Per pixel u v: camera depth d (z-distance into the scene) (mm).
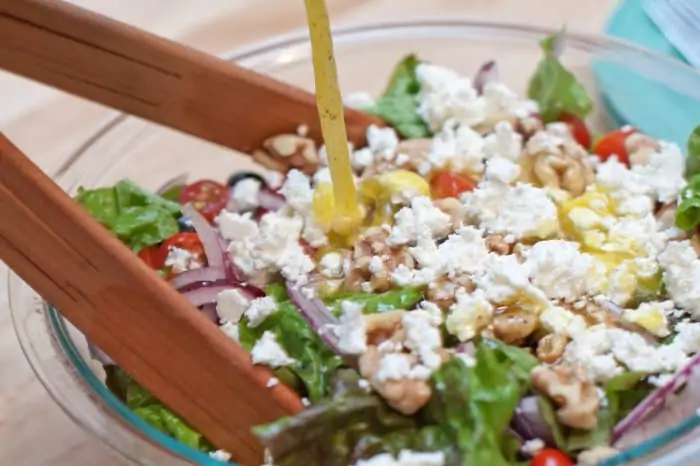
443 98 731
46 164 808
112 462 662
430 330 591
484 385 583
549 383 583
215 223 710
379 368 583
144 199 723
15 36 643
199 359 607
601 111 767
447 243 649
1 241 616
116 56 660
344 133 648
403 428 582
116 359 621
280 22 920
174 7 942
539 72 756
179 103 683
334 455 581
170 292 605
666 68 742
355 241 669
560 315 612
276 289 655
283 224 680
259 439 582
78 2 945
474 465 564
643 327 616
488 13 890
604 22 857
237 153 764
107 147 753
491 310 612
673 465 555
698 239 652
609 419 588
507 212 662
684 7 813
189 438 618
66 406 616
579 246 656
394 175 687
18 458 670
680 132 739
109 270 606
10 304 664
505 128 703
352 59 816
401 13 903
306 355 617
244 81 688
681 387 590
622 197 677
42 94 868
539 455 579
